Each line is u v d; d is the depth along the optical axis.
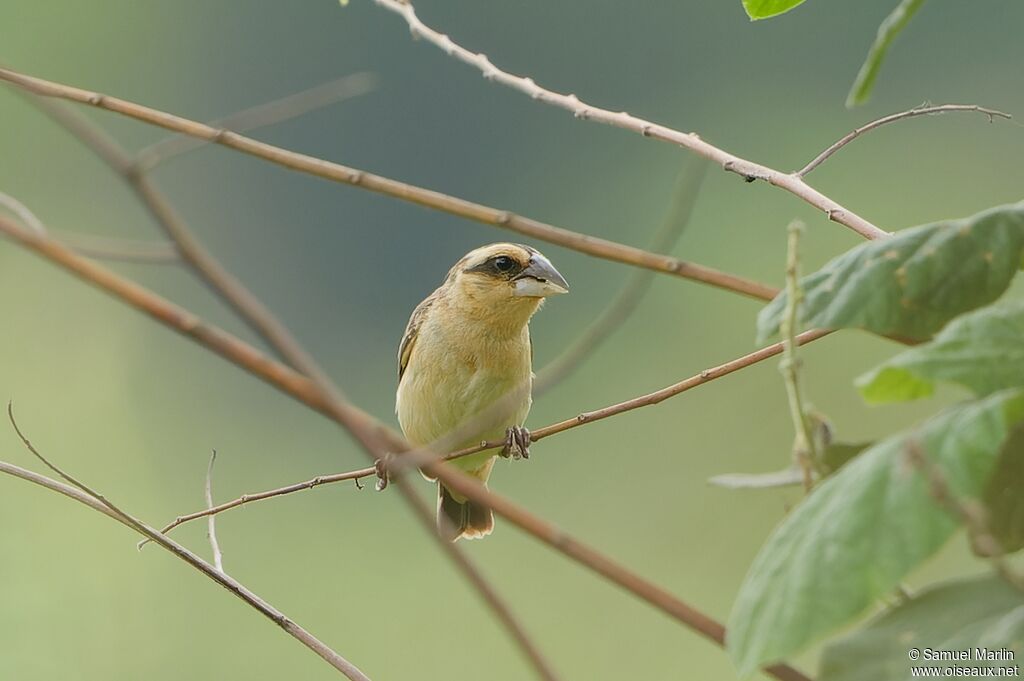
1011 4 22.77
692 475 14.91
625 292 4.08
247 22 29.64
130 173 3.28
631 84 28.42
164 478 19.91
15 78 4.43
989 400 2.75
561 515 15.81
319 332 26.34
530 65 29.33
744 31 27.23
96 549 14.31
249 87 29.67
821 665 2.85
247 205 26.41
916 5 2.91
